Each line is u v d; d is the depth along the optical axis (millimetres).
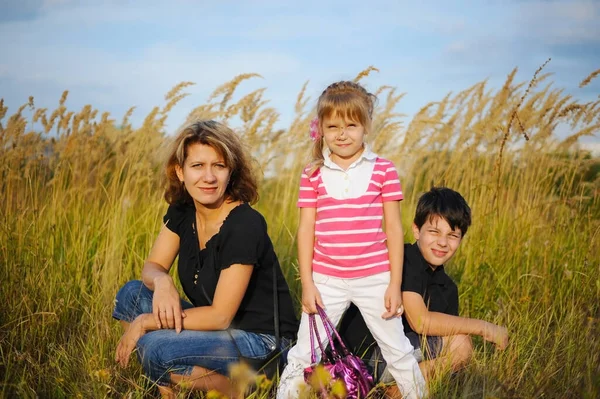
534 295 4305
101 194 5332
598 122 5422
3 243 4035
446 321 3148
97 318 3562
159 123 5480
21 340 3350
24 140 5156
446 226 3168
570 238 5066
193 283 3172
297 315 4020
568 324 3621
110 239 4559
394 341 3037
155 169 5473
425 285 3246
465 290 4379
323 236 3158
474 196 5387
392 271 3080
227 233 2990
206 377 2926
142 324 3010
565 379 3076
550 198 5359
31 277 3832
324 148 3297
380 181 3172
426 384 2947
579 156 5598
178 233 3361
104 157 5695
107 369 2943
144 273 3287
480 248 4699
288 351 3178
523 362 3227
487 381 2891
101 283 4051
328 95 3143
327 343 3127
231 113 5711
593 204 5359
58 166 5191
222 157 3027
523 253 4789
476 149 5773
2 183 4824
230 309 2967
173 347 2867
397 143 6344
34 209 4621
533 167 5699
